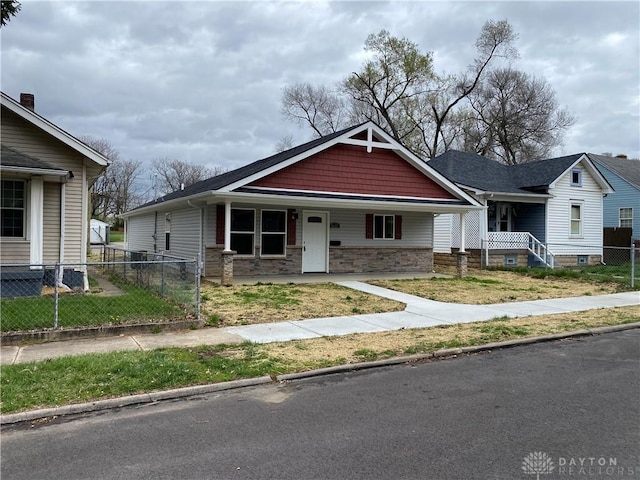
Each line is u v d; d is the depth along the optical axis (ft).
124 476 11.32
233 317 30.86
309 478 11.24
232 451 12.66
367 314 33.27
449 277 57.16
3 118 38.63
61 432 13.96
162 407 16.10
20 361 20.13
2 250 37.58
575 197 77.77
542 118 135.74
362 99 133.08
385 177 55.57
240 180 46.52
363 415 15.30
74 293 36.94
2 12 37.04
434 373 20.21
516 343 25.54
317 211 57.67
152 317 27.96
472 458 12.24
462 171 74.84
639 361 22.21
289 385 18.57
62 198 39.34
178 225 61.82
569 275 57.06
